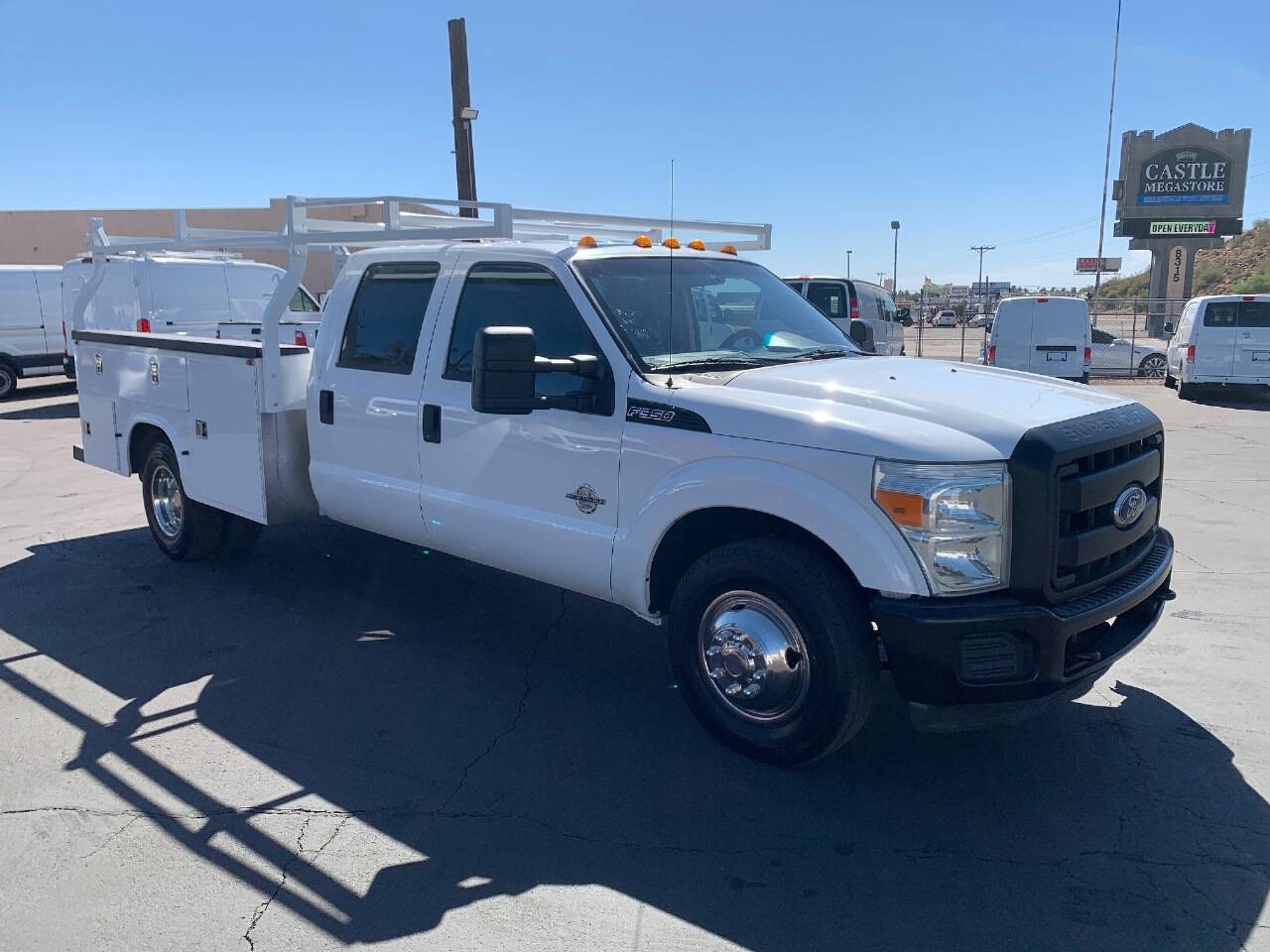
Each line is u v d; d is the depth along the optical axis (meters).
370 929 3.04
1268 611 5.90
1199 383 18.02
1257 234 70.50
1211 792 3.84
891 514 3.47
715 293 4.89
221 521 6.52
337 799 3.81
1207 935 3.00
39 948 2.96
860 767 4.05
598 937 3.00
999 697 3.51
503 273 4.75
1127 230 34.94
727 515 4.04
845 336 5.24
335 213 13.45
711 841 3.52
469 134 16.28
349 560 6.94
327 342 5.59
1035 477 3.43
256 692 4.80
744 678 3.93
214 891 3.24
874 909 3.13
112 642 5.45
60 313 18.75
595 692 4.80
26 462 11.31
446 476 4.95
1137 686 4.82
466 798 3.81
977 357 30.98
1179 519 8.36
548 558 4.55
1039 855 3.43
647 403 4.11
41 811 3.72
